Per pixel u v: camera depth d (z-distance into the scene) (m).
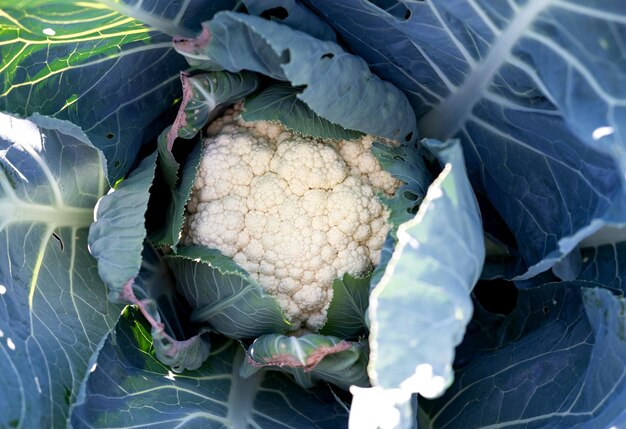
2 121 0.48
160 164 0.49
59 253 0.50
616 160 0.40
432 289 0.38
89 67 0.49
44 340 0.47
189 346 0.49
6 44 0.46
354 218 0.50
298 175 0.50
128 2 0.46
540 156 0.49
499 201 0.54
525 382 0.50
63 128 0.47
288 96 0.48
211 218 0.50
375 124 0.48
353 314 0.47
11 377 0.44
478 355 0.55
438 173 0.53
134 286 0.47
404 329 0.38
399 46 0.49
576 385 0.47
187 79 0.46
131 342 0.49
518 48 0.45
